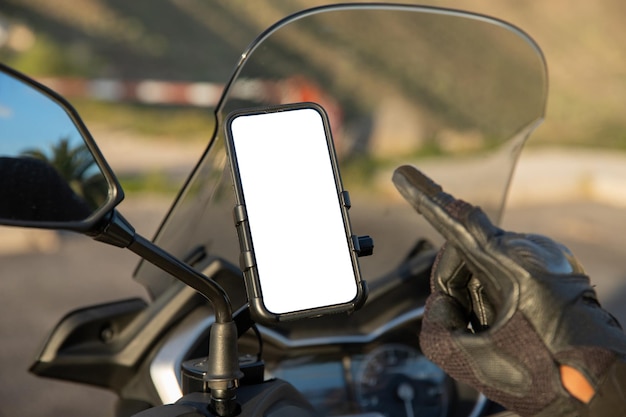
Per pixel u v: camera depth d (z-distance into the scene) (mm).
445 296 1098
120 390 2061
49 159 1291
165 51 16969
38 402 4320
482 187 2473
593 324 972
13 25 17266
